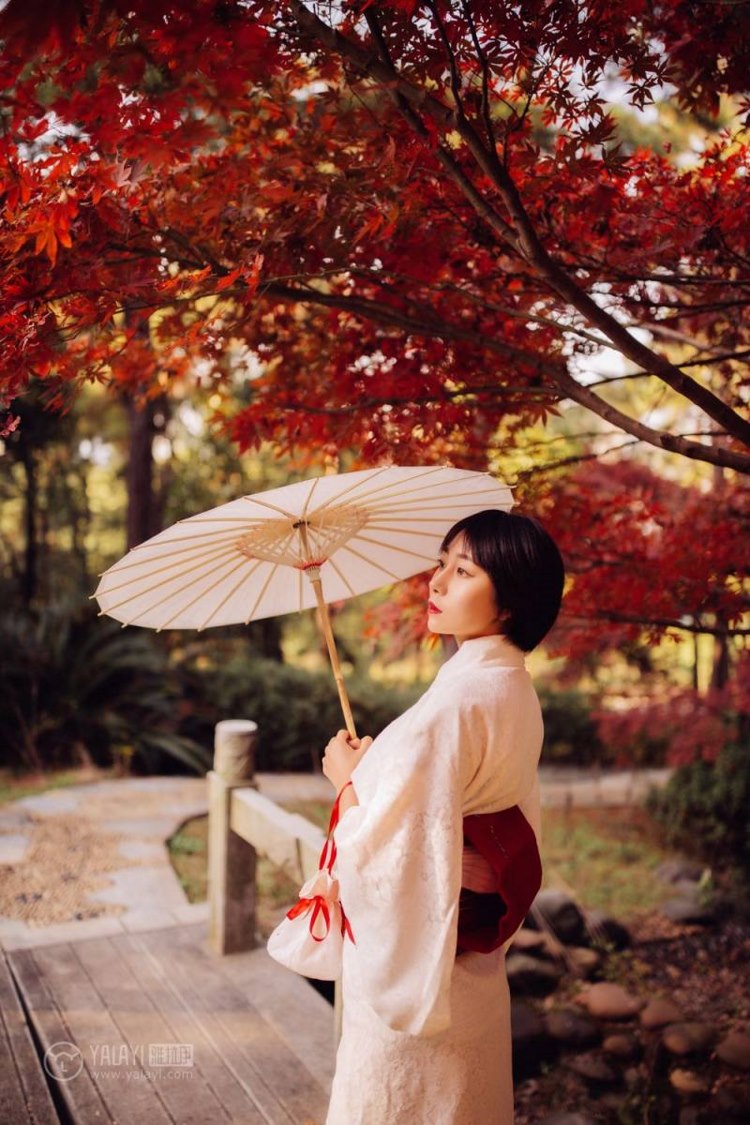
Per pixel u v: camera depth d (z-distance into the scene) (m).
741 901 5.54
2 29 1.28
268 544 1.70
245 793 3.37
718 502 3.27
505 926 1.53
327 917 1.71
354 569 1.95
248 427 2.81
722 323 3.06
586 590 3.07
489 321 2.68
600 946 4.73
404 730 1.49
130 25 1.48
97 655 7.36
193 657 9.20
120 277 2.08
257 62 1.53
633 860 6.23
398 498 1.71
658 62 2.01
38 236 1.81
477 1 1.87
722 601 2.96
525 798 1.62
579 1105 3.39
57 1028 2.86
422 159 2.11
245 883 3.44
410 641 3.52
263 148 2.33
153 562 1.57
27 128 1.80
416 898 1.44
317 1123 2.43
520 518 1.59
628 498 3.23
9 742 6.95
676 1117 3.30
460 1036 1.52
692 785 6.39
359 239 2.18
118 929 3.67
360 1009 1.55
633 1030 3.92
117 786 6.25
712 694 5.96
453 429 2.72
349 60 1.97
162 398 9.41
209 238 2.21
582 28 1.89
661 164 2.52
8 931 3.62
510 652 1.59
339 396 2.74
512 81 2.18
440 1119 1.50
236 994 3.12
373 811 1.45
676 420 6.02
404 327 2.43
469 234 2.36
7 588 9.32
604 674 9.88
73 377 2.26
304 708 8.14
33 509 9.95
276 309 2.85
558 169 2.17
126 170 1.85
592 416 9.19
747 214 2.26
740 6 2.05
